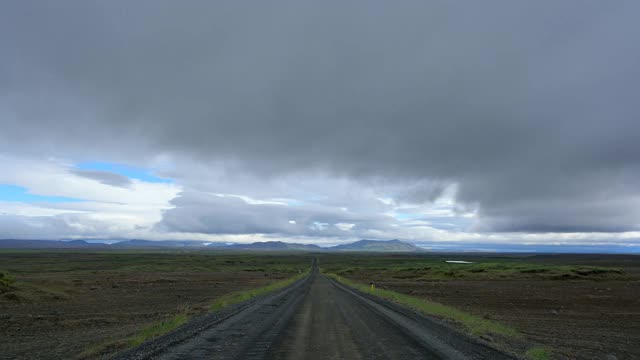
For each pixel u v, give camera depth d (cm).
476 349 1364
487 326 2061
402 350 1311
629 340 2078
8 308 3133
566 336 2116
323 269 14062
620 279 7700
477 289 5884
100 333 1989
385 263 18012
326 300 3288
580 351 1664
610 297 4688
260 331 1648
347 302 3134
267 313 2316
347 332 1669
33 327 2250
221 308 2595
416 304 3197
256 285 6194
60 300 3759
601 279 7700
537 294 5072
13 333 2036
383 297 3866
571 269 8819
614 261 19000
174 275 8588
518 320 2830
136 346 1305
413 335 1617
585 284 6712
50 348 1589
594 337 2131
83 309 3158
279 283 5653
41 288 4059
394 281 7988
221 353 1212
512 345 1547
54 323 2400
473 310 3425
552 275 8088
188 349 1262
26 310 3047
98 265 12319
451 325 2064
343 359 1166
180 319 2023
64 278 6688
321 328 1770
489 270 9531
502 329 2033
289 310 2500
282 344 1376
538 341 1867
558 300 4372
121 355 1166
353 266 15575
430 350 1320
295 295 3772
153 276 8012
